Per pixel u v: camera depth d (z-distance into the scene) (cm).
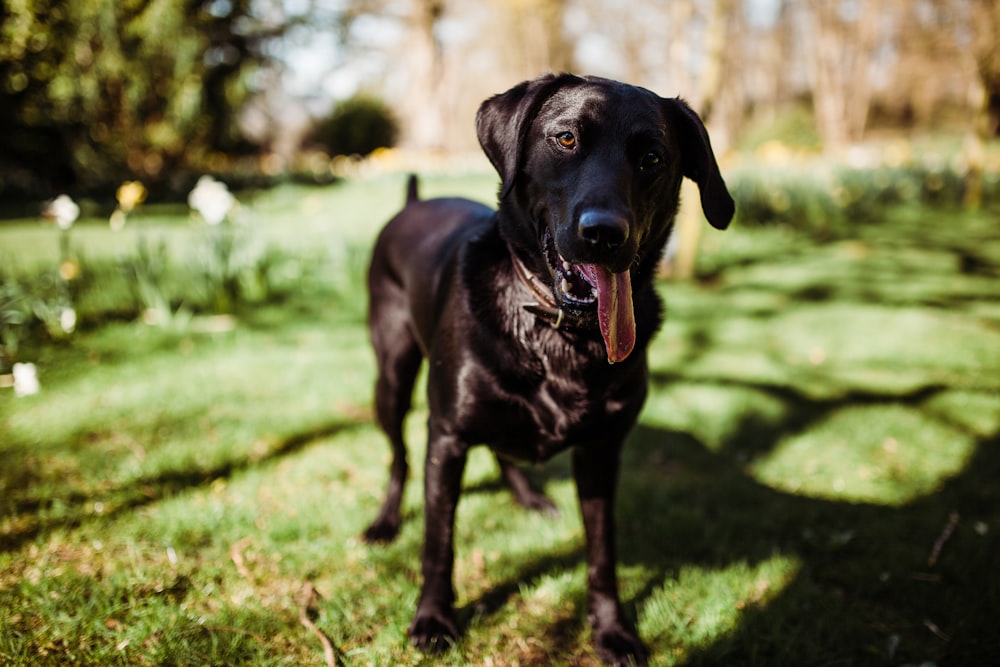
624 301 187
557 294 194
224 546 264
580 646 226
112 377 419
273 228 920
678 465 358
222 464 327
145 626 215
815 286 696
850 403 424
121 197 604
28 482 300
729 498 318
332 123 2447
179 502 286
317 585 249
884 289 687
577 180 188
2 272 531
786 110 4009
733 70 3500
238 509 285
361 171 1786
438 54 2434
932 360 498
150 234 884
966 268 779
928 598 250
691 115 215
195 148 1512
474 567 266
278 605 235
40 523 268
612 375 207
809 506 312
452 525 226
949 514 306
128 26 1201
